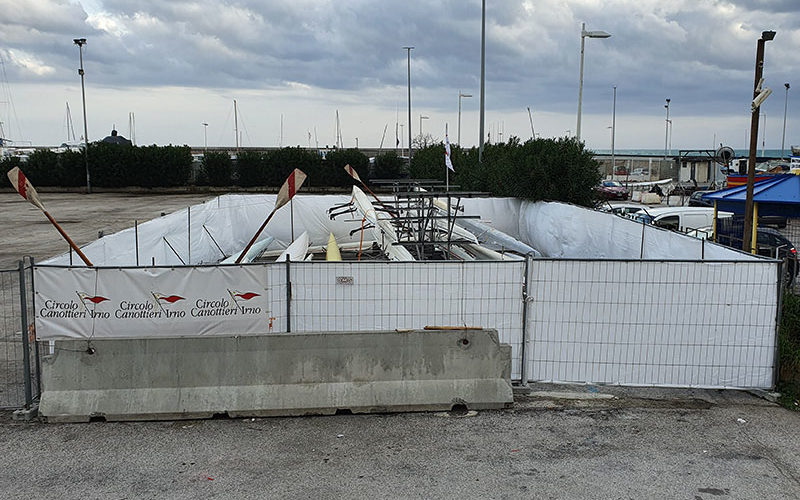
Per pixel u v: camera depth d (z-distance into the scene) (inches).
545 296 307.1
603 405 292.8
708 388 308.8
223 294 300.5
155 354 275.9
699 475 225.1
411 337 285.0
